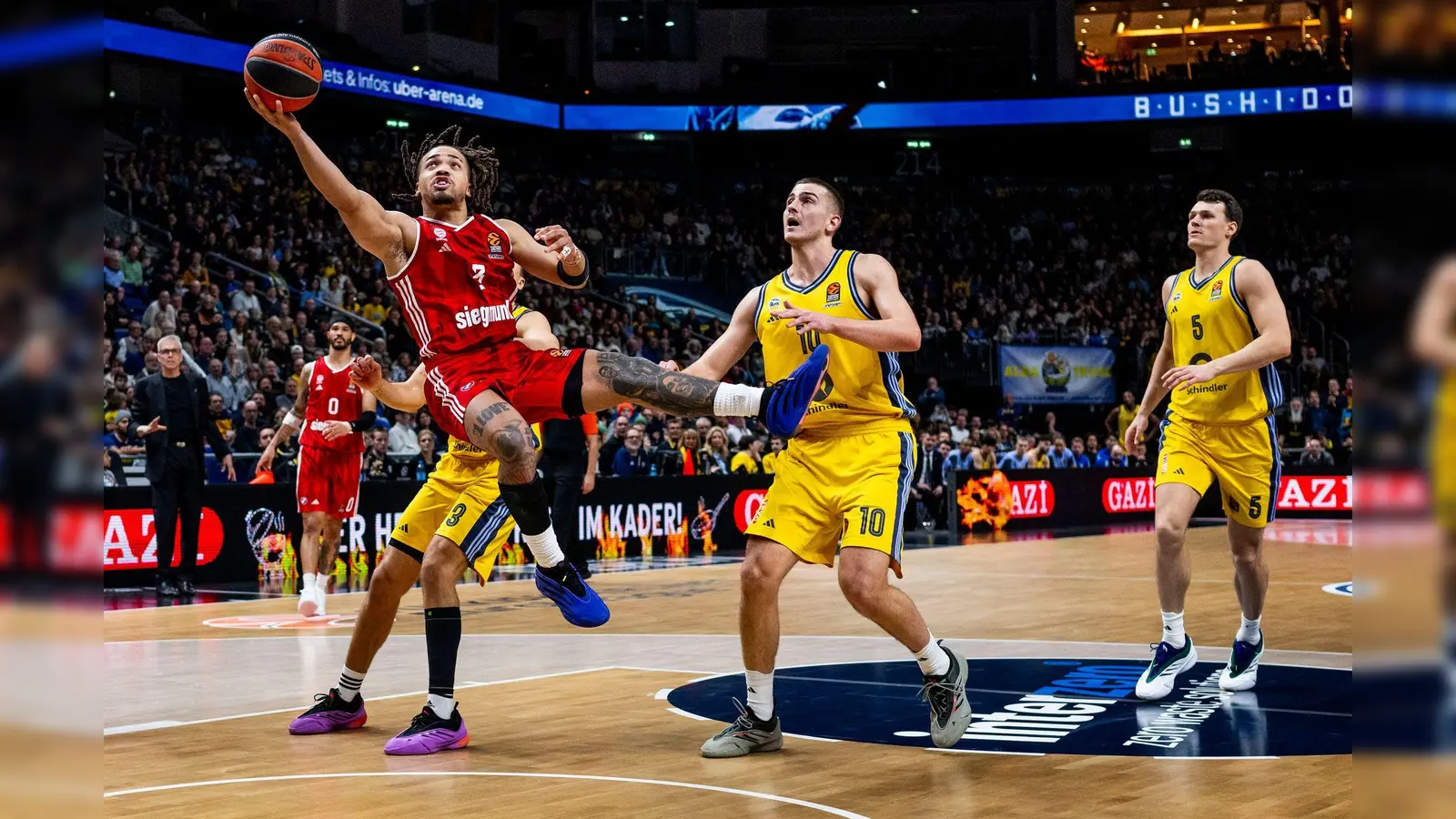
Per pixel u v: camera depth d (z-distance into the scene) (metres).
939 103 26.83
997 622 7.98
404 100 23.06
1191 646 5.23
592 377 3.96
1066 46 28.84
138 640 7.69
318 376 8.84
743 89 26.50
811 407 4.34
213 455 14.30
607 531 14.43
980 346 24.31
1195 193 29.53
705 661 6.58
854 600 4.13
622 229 26.48
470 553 4.44
